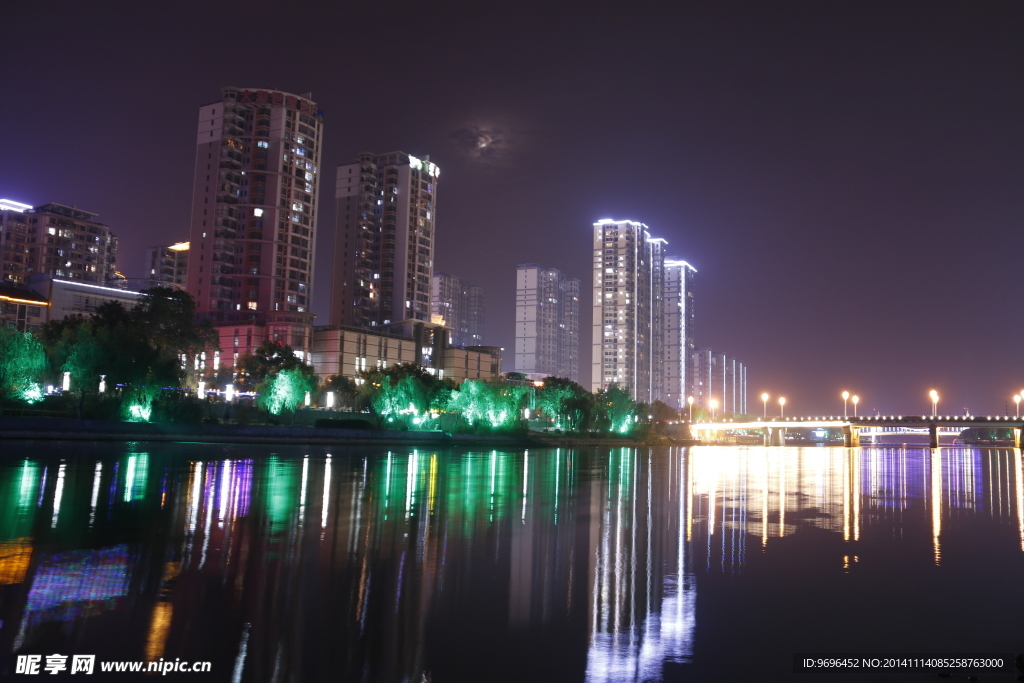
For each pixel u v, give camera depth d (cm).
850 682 1282
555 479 5759
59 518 2683
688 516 3491
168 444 7875
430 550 2322
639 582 1989
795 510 3866
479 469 6625
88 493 3450
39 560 1952
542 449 13038
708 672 1313
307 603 1630
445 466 6925
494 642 1427
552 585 1917
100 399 8506
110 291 18438
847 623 1645
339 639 1395
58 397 8619
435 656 1331
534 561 2223
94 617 1462
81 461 5331
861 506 4156
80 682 1131
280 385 11475
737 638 1516
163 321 12431
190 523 2672
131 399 8619
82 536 2333
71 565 1906
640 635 1512
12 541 2212
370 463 6894
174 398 9331
